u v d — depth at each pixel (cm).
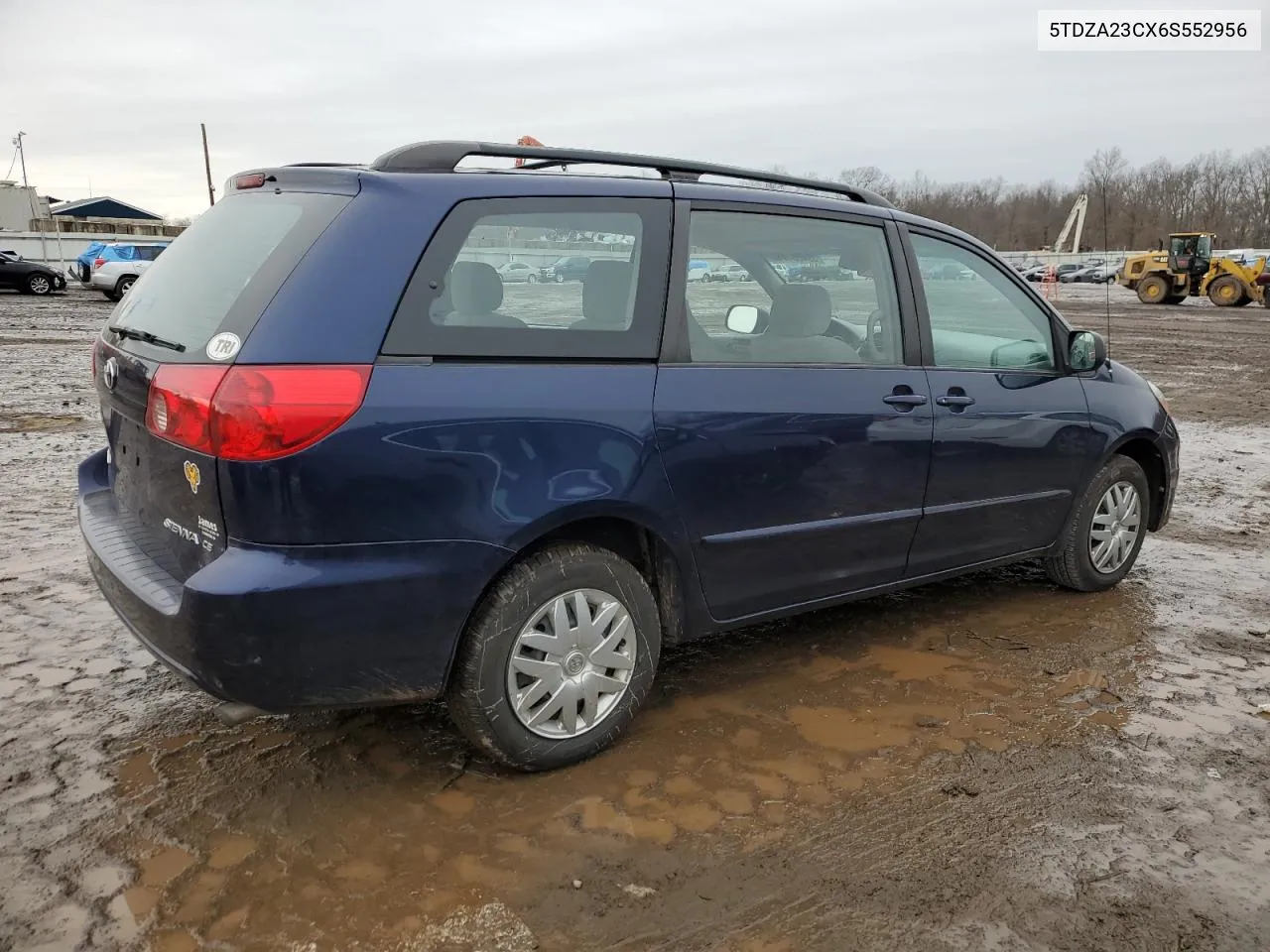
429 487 252
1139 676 368
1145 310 2977
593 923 226
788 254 345
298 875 240
